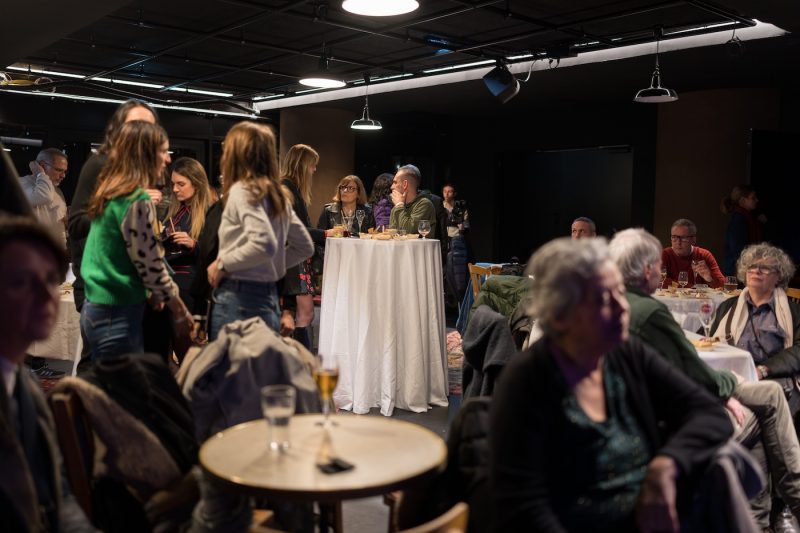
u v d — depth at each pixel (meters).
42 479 1.61
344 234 5.33
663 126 10.16
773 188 8.55
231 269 2.90
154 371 2.23
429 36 8.00
